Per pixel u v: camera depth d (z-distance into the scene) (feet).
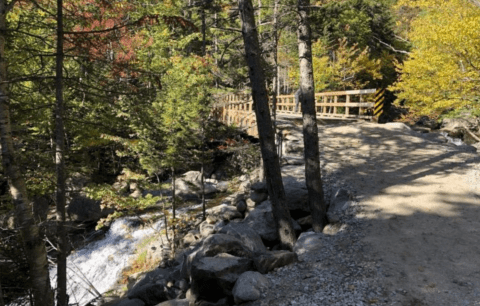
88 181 62.39
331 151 42.88
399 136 47.39
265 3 56.70
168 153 46.83
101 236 60.29
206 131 50.42
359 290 20.31
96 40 25.82
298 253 25.76
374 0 93.66
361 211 29.32
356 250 24.57
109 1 32.37
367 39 97.40
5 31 23.44
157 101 44.83
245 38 27.04
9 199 36.37
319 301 19.84
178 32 59.06
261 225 30.42
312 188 29.55
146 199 45.75
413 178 34.17
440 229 25.72
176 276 29.07
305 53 29.60
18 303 24.25
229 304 22.58
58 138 25.07
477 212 27.53
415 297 19.19
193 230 48.06
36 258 23.26
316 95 72.43
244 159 69.56
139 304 29.68
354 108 98.37
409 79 60.03
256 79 27.30
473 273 20.70
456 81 49.67
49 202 56.13
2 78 23.08
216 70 51.01
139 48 47.73
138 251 52.19
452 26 45.55
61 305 24.34
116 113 44.11
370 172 36.19
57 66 24.95
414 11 109.19
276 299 20.74
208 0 30.27
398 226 26.73
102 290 46.60
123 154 48.96
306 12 29.60
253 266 24.13
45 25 26.66
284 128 52.29
